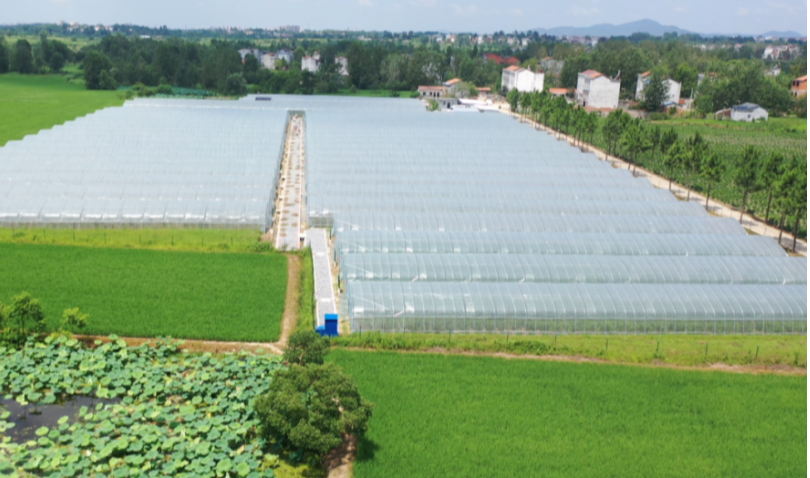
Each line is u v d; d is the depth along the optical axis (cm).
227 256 8456
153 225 9506
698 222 9981
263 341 6312
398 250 8325
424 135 16662
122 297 7025
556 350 6400
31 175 11325
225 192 10650
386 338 6419
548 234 8956
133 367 5631
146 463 4416
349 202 10300
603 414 5256
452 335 6656
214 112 19825
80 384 5409
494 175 12744
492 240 8644
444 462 4584
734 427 5159
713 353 6425
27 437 4822
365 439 4822
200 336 6278
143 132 15725
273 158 13325
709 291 7294
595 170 13238
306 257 8569
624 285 7369
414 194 11175
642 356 6306
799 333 7069
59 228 9356
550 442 4856
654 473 4559
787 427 5188
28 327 6234
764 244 9025
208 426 4809
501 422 5091
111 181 11281
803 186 9644
